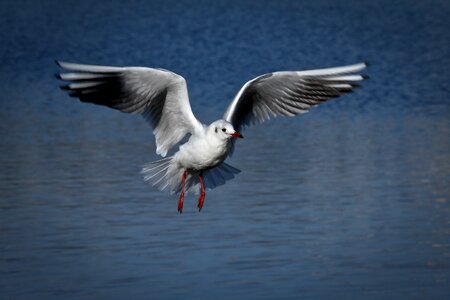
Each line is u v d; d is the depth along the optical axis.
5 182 18.91
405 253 14.66
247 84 11.10
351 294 13.12
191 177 11.72
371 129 25.36
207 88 33.25
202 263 14.12
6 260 14.25
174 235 15.45
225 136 10.78
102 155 21.64
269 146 22.97
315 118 27.33
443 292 13.20
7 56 41.94
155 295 12.99
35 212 16.73
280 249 14.78
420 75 35.56
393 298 13.04
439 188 18.44
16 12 57.47
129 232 15.62
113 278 13.57
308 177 19.45
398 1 60.72
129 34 48.34
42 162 20.81
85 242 15.02
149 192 18.17
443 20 51.94
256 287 13.29
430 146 22.70
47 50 43.72
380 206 17.22
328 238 15.27
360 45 44.22
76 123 26.17
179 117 11.15
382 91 31.86
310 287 13.30
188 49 43.47
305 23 51.50
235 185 18.84
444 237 15.30
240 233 15.58
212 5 60.31
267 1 62.53
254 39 46.03
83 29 50.28
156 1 62.72
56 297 12.95
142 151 22.14
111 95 10.53
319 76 10.92
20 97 31.41
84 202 17.34
